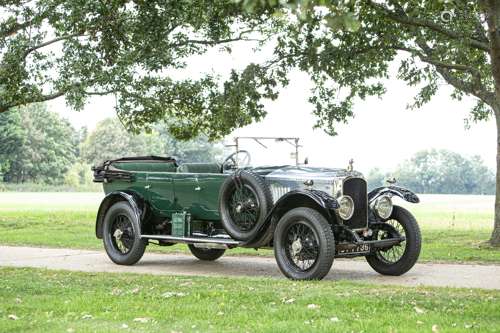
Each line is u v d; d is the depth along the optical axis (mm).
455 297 8516
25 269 12055
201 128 24703
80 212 38344
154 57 21156
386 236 12008
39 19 21516
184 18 20469
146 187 13336
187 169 13250
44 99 22375
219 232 12711
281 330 6480
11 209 46219
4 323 6836
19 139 108688
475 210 49062
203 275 11781
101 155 131625
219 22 21250
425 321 6906
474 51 19906
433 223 29797
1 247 16984
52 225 25578
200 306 7867
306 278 10820
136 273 11477
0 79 21531
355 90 20422
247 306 7887
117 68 20922
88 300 8328
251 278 10906
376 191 12047
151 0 20656
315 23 17750
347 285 9914
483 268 12508
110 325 6840
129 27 20938
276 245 11258
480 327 6555
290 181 11531
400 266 11648
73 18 20688
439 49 18000
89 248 16688
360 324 6703
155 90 23344
